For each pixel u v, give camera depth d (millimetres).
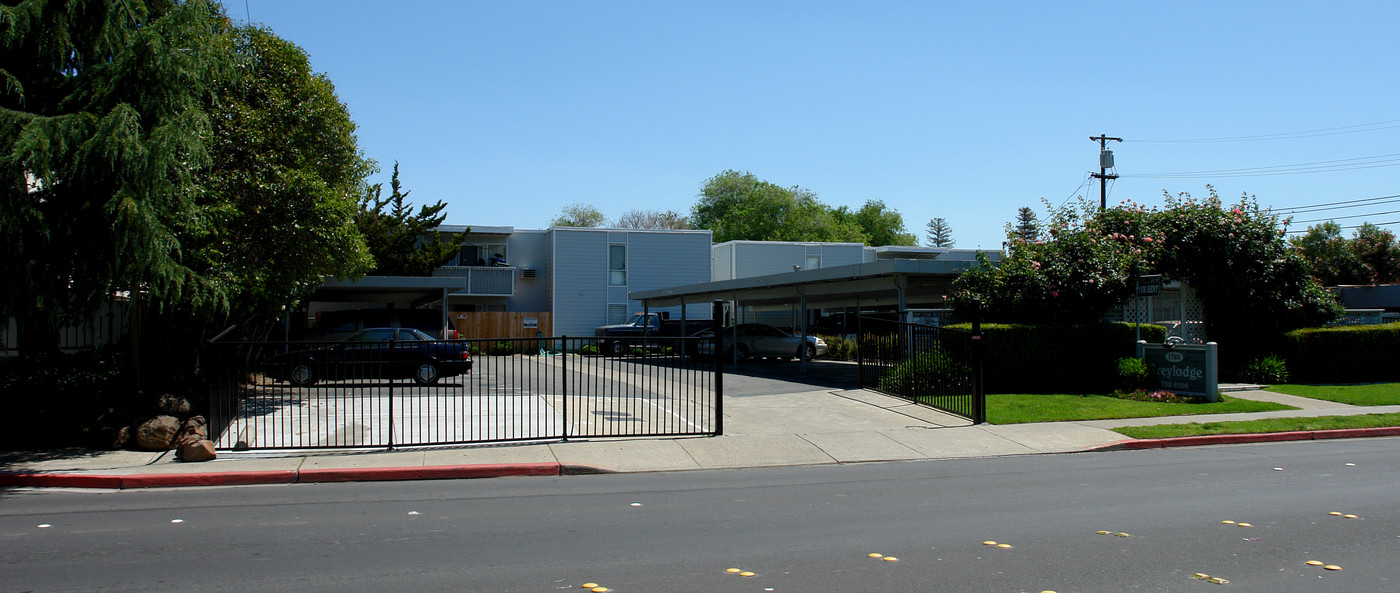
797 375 22969
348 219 16531
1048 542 6688
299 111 16094
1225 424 13641
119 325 18672
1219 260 20422
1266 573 5840
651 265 42812
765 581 5648
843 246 46719
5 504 8352
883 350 18062
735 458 11250
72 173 9414
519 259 42312
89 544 6625
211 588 5465
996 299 18844
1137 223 20828
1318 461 10922
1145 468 10453
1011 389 17766
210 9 11578
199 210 11711
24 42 9836
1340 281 45469
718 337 12812
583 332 41719
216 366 11250
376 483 9727
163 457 10727
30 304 9680
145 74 10188
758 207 77188
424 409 15516
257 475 9727
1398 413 15008
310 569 5906
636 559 6195
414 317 26875
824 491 9008
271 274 15430
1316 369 19953
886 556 6273
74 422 11734
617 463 10828
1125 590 5469
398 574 5785
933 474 10148
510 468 10258
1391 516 7602
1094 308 18719
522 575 5773
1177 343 17984
